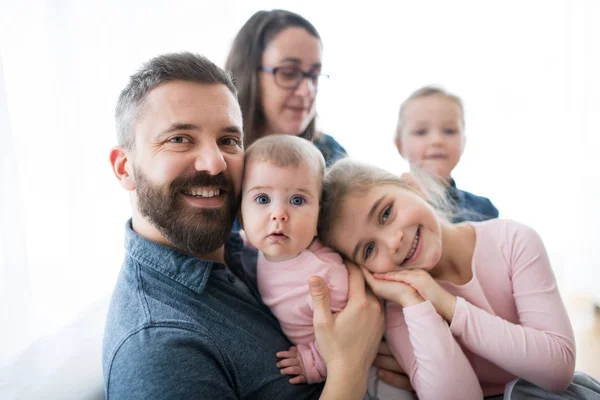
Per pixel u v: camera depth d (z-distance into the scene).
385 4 1.30
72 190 0.98
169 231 0.76
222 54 1.27
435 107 1.24
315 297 0.76
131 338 0.66
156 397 0.60
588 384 0.86
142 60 1.10
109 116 1.05
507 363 0.74
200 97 0.74
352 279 0.85
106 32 1.04
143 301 0.72
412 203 0.84
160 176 0.73
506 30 1.30
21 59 0.89
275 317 0.86
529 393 0.79
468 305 0.77
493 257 0.86
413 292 0.79
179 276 0.75
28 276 0.85
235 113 0.80
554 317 0.78
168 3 1.14
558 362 0.73
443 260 0.89
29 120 0.91
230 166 0.77
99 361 0.88
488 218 1.25
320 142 1.34
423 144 1.26
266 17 1.22
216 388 0.64
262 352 0.76
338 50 1.33
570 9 1.26
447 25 1.30
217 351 0.70
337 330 0.75
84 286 1.02
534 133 1.34
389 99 1.35
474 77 1.33
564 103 1.31
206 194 0.76
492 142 1.36
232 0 1.27
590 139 1.32
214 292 0.79
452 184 1.27
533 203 1.38
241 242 1.01
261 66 1.24
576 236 1.37
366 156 1.37
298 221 0.78
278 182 0.78
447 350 0.74
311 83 1.27
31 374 0.82
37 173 0.93
